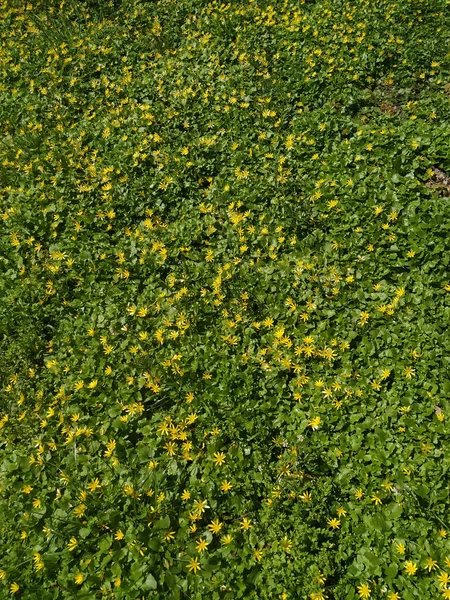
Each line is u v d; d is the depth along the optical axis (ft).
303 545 2.78
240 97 5.81
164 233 4.68
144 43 7.08
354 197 4.50
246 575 2.79
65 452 3.46
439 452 3.05
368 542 2.79
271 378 3.58
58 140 5.96
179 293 4.13
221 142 5.35
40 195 5.31
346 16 6.41
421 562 2.66
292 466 3.12
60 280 4.49
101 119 6.05
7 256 4.86
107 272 4.54
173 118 5.76
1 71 7.12
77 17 7.96
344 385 3.44
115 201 4.98
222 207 4.81
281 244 4.36
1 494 3.32
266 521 2.95
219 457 3.17
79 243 4.75
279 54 6.28
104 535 3.00
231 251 4.41
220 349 3.81
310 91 5.74
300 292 4.02
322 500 2.92
